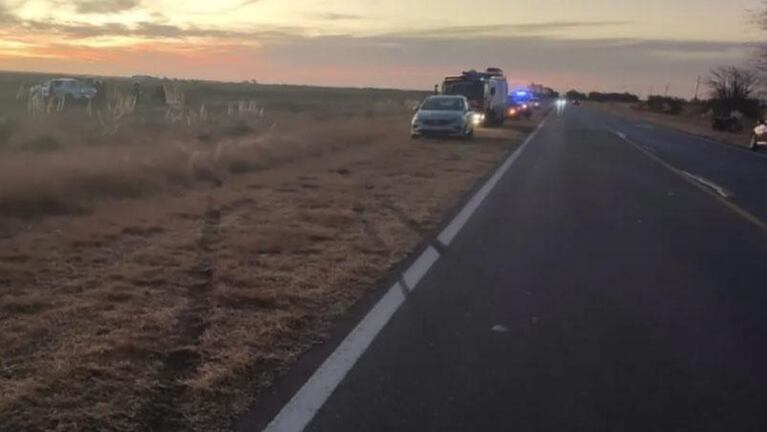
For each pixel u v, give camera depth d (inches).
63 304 337.7
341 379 268.1
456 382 268.5
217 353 287.1
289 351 294.8
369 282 404.5
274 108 2596.0
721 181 971.9
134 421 229.0
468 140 1577.3
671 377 279.1
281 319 331.3
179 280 385.1
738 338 327.9
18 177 545.0
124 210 554.6
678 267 465.4
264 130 1284.4
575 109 5270.7
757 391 267.4
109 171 623.8
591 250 509.7
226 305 348.2
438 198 730.8
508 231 569.6
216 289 371.2
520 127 2256.4
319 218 579.2
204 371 268.8
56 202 546.0
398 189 781.3
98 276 385.4
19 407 233.5
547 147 1494.8
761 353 308.8
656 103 5615.2
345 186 770.8
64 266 401.7
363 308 356.5
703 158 1363.2
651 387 268.8
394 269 437.4
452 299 377.4
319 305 358.0
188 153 786.2
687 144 1779.0
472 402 251.6
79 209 549.3
